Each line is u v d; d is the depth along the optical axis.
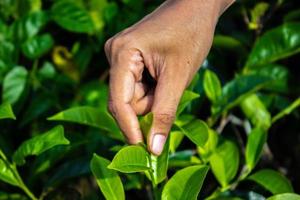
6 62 1.13
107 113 0.90
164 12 0.79
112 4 1.14
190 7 0.79
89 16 1.11
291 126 1.19
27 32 1.13
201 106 1.08
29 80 1.10
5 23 1.17
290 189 0.89
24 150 0.87
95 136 1.00
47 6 1.20
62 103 1.12
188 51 0.78
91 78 1.18
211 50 1.10
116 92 0.76
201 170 0.78
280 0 1.12
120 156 0.76
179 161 0.89
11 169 0.90
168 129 0.77
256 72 1.08
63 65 1.15
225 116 1.06
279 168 1.15
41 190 1.04
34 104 1.09
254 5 1.12
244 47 1.10
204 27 0.79
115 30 1.14
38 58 1.15
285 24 1.05
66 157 1.05
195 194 0.76
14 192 1.05
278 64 1.18
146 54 0.77
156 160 0.79
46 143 0.85
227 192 0.93
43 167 0.97
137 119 0.77
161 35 0.77
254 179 0.91
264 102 1.08
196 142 0.81
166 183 0.78
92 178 1.05
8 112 0.83
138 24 0.78
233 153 0.91
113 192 0.80
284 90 1.09
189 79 0.79
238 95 0.99
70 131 1.04
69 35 1.18
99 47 1.15
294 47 1.05
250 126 1.11
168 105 0.76
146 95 0.80
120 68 0.76
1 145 1.06
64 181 1.02
